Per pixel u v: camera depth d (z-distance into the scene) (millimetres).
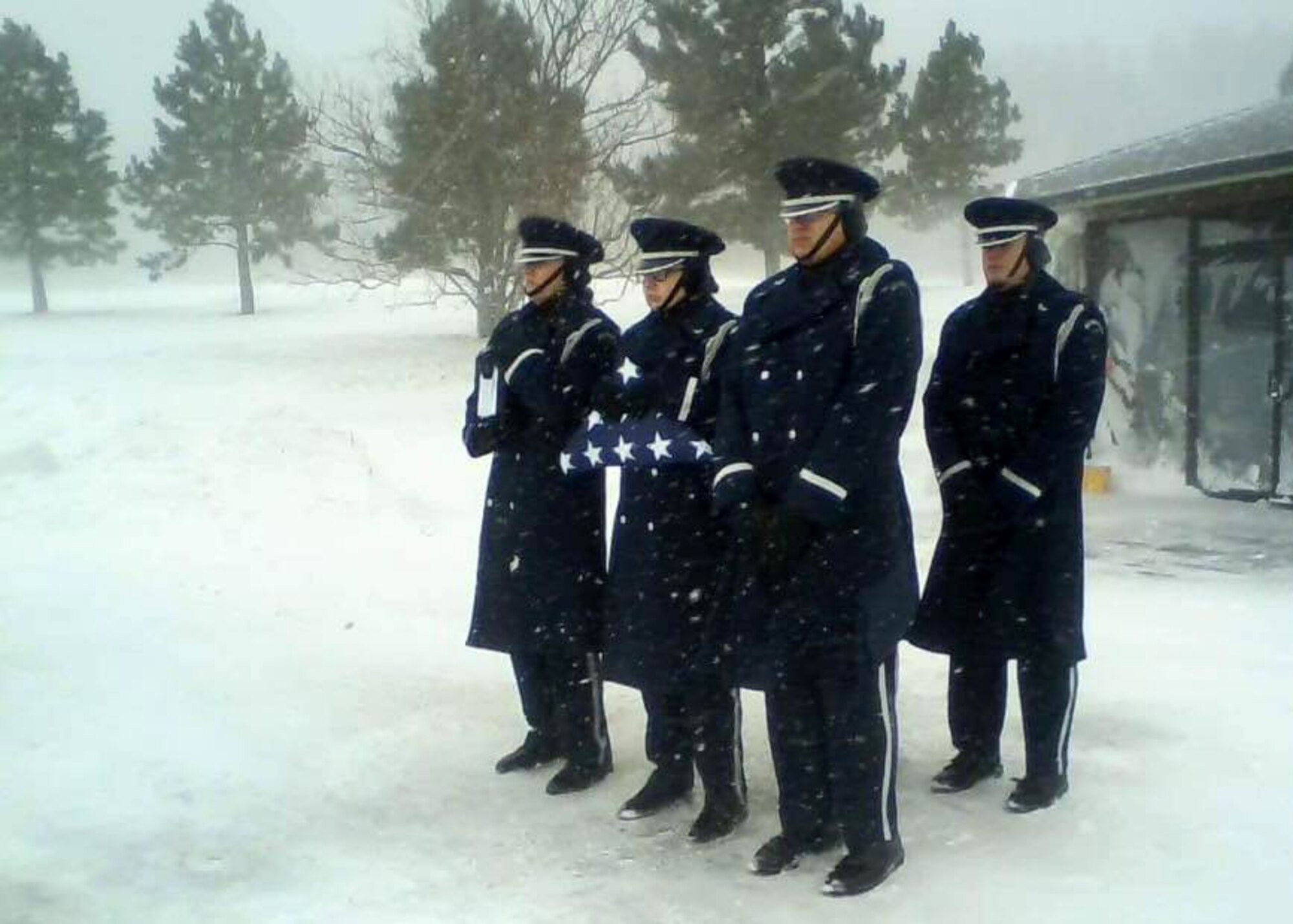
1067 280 12039
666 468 4145
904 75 29578
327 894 3836
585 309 4477
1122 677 5699
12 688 5516
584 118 23406
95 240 43719
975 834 4109
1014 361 4191
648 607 4152
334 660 5980
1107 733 4938
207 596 7012
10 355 26859
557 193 22766
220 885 3900
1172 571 8211
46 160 41625
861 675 3746
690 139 25516
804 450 3748
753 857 4020
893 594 3762
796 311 3777
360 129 25797
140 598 6930
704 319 4133
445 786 4637
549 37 22953
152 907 3770
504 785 4645
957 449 4324
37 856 4066
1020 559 4191
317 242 39188
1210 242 10945
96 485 9578
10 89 41594
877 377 3652
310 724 5188
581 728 4586
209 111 38281
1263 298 10617
